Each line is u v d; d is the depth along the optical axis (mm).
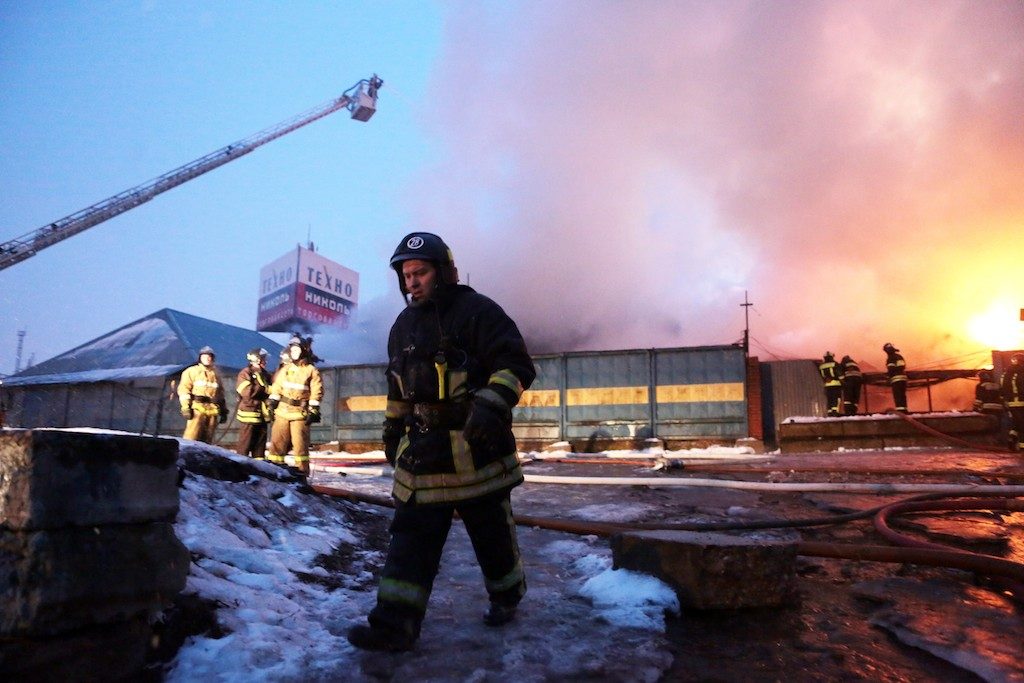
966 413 13367
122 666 1832
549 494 6672
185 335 25438
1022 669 2055
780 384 17328
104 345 26609
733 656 2252
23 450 1660
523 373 2250
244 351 27406
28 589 1624
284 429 7965
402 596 2248
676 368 16141
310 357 8031
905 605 2732
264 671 2023
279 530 3596
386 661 2156
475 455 2324
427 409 2348
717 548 2682
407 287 2475
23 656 1617
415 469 2322
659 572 2799
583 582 3186
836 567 3465
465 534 4508
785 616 2672
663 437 15938
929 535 4191
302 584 2975
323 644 2312
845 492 6176
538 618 2623
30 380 21656
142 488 1899
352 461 12914
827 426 13734
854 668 2145
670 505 5758
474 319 2340
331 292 65125
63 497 1689
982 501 4625
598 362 16578
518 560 2547
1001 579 2959
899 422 13305
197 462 4023
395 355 2477
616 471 9391
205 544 2953
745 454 13859
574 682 2014
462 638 2385
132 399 19859
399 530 2338
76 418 20234
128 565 1839
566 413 16531
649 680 2029
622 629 2486
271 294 64250
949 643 2273
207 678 1964
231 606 2426
